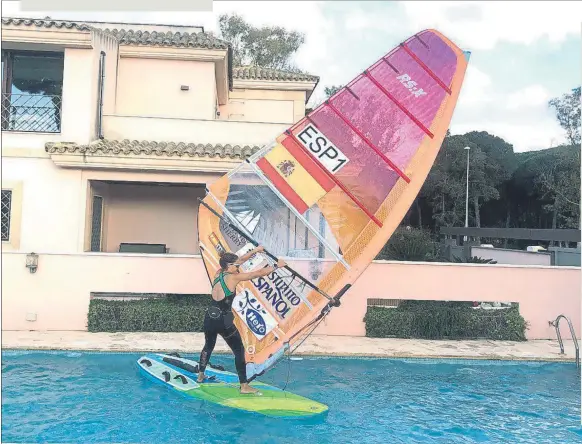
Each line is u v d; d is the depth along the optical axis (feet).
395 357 34.04
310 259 25.70
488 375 31.60
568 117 130.72
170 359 30.35
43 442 20.51
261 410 24.12
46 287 38.42
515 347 37.22
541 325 40.37
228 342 25.27
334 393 27.71
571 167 119.24
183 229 52.21
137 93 51.75
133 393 26.37
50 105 43.70
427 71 26.89
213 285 25.05
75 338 35.86
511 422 24.25
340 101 26.35
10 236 41.78
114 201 51.39
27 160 42.24
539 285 40.40
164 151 41.65
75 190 42.37
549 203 131.44
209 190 26.02
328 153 26.00
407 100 26.63
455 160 129.90
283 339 25.18
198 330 38.86
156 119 47.65
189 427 22.61
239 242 26.03
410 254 51.80
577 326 40.40
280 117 67.62
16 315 38.11
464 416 24.88
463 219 133.69
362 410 25.39
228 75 59.26
